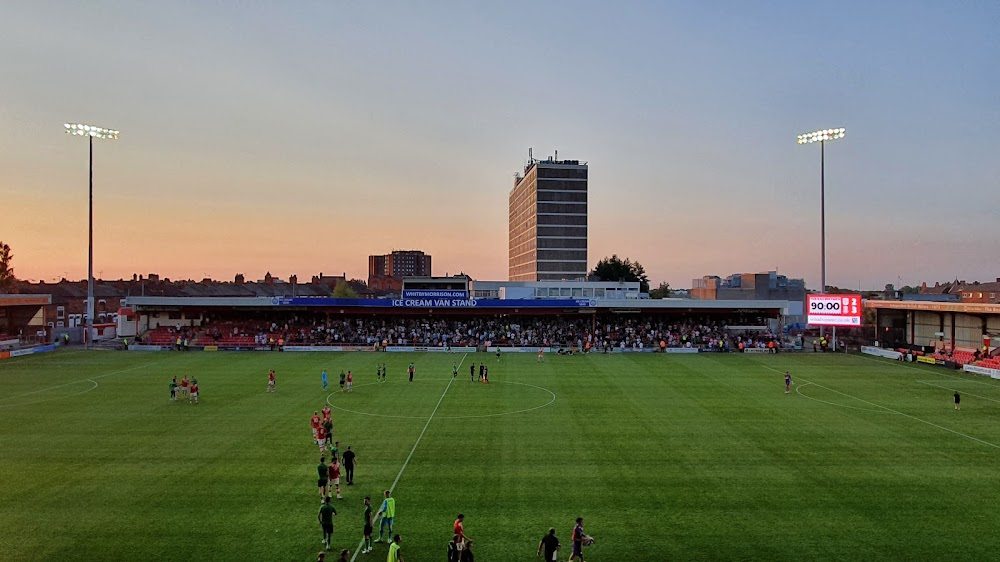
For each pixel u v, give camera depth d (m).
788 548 19.70
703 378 53.59
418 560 18.75
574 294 118.31
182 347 73.94
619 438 32.69
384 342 74.38
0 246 110.38
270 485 25.11
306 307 81.56
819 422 36.56
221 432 33.47
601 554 19.23
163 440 31.78
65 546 19.53
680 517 22.11
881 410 40.19
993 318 64.44
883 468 27.80
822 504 23.38
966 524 21.56
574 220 175.62
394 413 38.59
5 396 43.59
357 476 26.34
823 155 76.88
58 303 114.25
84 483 25.23
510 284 117.62
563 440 32.25
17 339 75.75
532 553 19.22
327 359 65.75
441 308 82.94
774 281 119.38
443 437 32.78
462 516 18.69
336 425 35.38
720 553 19.34
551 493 24.41
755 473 26.97
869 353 72.94
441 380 51.91
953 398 44.62
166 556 18.86
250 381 50.69
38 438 32.12
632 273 165.12
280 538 20.17
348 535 20.47
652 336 81.31
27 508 22.61
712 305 81.06
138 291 133.12
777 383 51.06
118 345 77.12
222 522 21.42
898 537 20.50
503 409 39.97
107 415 37.53
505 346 75.50
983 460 29.06
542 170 175.12
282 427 34.62
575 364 62.78
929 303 69.50
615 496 24.12
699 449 30.64
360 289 195.50
